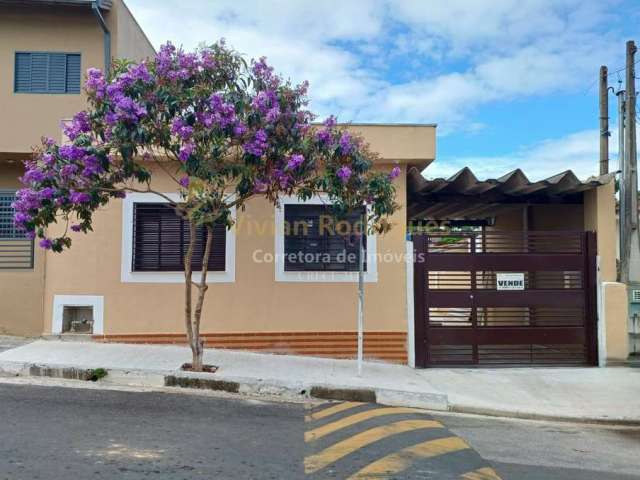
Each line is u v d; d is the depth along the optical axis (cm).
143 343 899
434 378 833
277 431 546
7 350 817
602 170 1198
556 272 944
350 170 705
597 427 652
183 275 908
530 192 991
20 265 976
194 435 516
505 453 523
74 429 517
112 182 715
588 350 935
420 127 900
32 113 1148
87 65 1176
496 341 923
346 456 477
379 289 920
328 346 912
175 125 655
